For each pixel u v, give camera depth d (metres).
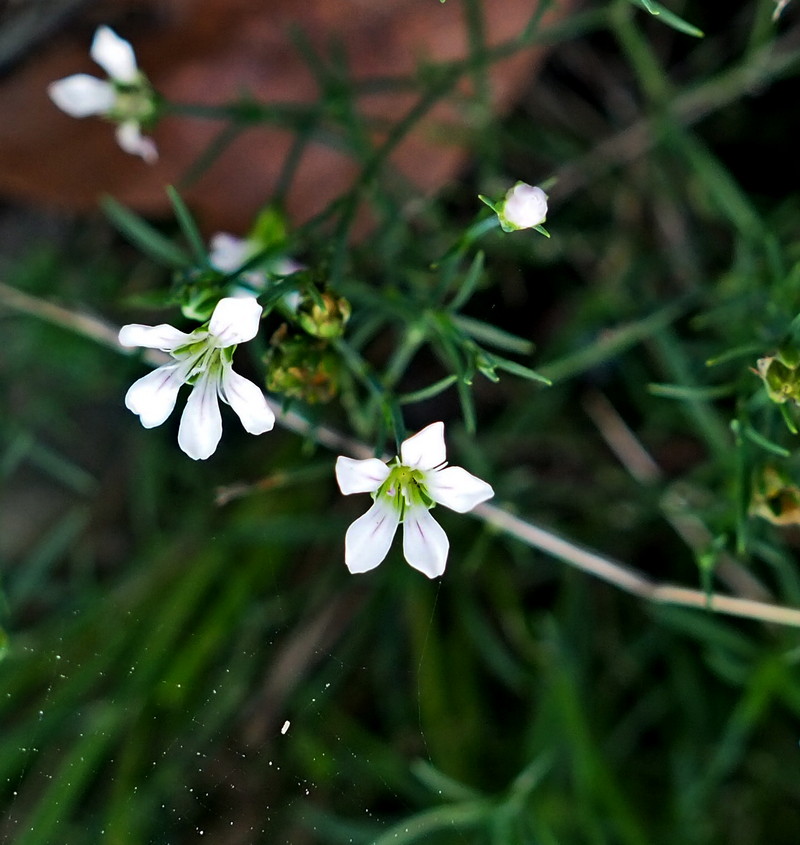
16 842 0.13
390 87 0.12
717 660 0.13
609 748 0.13
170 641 0.13
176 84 0.13
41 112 0.13
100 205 0.13
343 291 0.11
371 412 0.11
